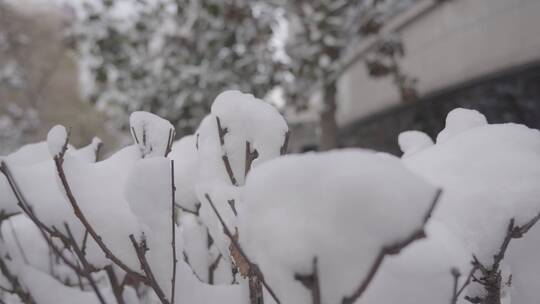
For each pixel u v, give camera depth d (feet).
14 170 1.46
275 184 0.87
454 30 7.88
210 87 9.42
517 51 6.45
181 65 9.96
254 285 1.23
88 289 2.00
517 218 1.28
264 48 8.93
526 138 1.47
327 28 8.43
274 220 0.85
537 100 6.11
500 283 1.31
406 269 1.02
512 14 6.54
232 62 9.48
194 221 2.02
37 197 1.41
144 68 10.66
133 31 10.59
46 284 1.63
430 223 1.24
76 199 1.27
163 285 1.28
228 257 1.39
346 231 0.80
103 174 1.35
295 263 0.82
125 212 1.27
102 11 10.45
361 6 8.36
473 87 7.49
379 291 1.03
